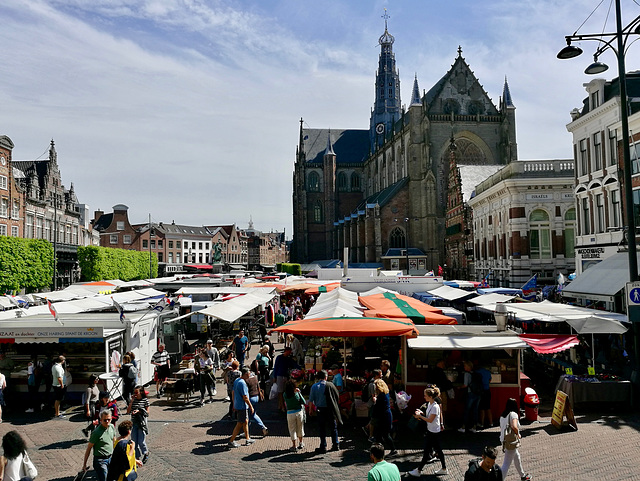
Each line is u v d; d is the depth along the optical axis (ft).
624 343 69.00
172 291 137.28
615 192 96.17
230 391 51.85
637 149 86.89
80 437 46.93
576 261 111.55
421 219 278.67
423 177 277.03
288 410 42.73
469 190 212.64
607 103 94.89
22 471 29.58
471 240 197.98
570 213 141.38
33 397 56.24
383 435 40.98
